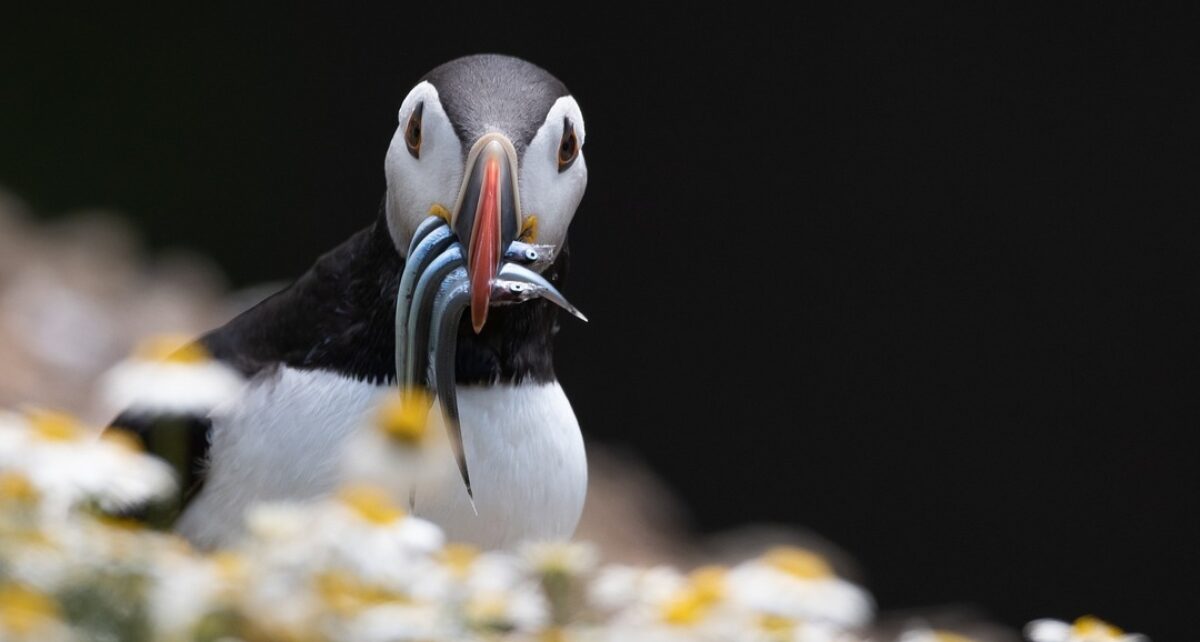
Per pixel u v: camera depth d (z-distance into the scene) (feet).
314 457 14.15
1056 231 57.57
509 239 13.52
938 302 57.26
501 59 14.66
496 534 14.49
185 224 55.77
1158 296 56.75
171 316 32.91
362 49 58.44
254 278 56.44
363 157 58.29
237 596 8.80
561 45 58.90
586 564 10.77
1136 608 53.62
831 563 41.16
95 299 31.83
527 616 9.64
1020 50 58.44
